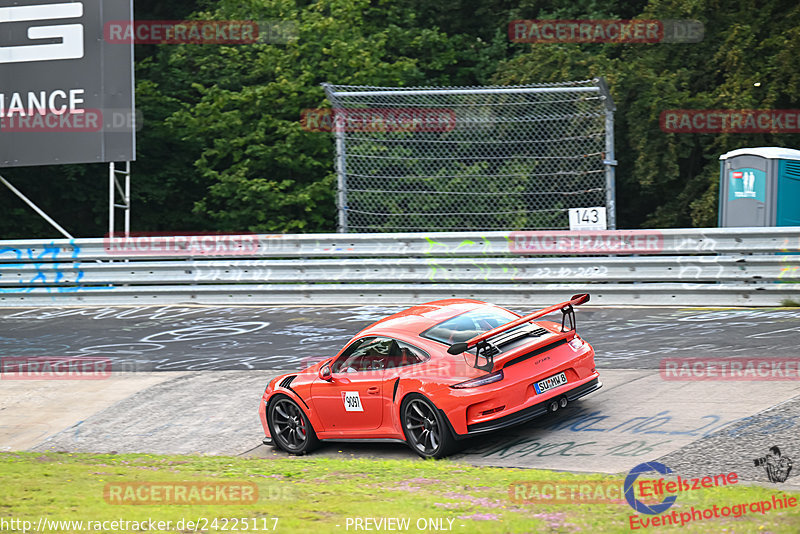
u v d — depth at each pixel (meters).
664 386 19.80
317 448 19.61
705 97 41.91
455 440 16.83
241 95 45.09
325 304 33.78
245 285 34.84
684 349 23.08
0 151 38.88
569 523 11.38
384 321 19.33
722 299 28.50
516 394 16.72
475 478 14.73
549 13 49.94
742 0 44.28
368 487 14.48
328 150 45.53
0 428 22.70
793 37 40.06
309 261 33.84
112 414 22.97
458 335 17.70
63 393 24.98
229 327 31.09
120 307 35.53
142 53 54.69
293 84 44.84
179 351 28.44
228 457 18.80
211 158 50.66
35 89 38.56
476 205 39.09
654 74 42.59
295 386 19.47
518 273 31.17
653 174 42.09
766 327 24.69
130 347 29.39
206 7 53.56
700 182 43.53
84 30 38.06
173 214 51.88
